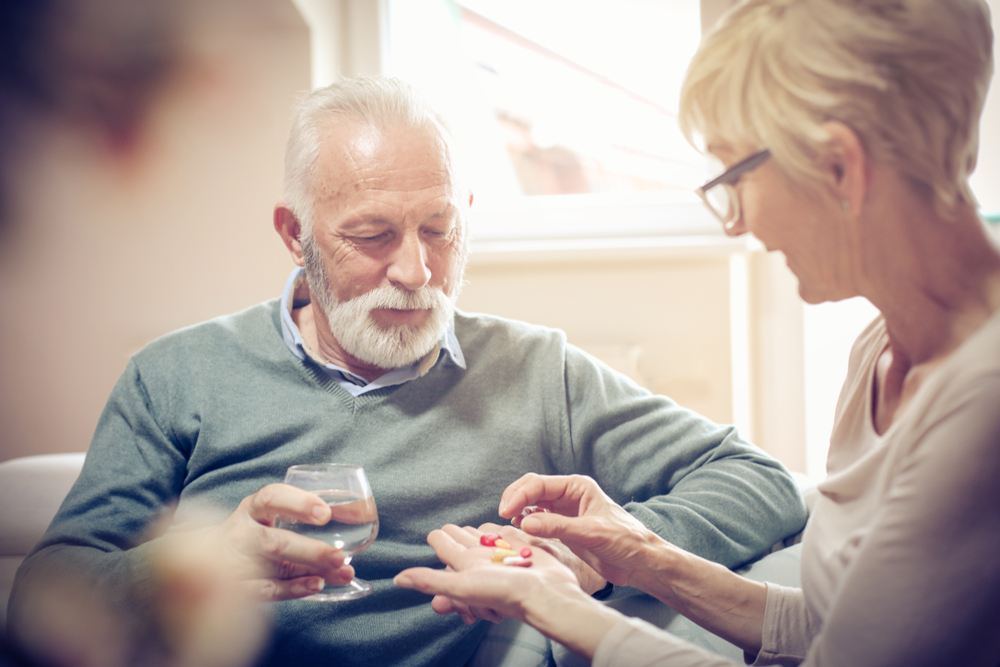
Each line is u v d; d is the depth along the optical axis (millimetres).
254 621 909
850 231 584
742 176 618
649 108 1948
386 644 947
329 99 1054
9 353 1707
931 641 509
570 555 897
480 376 1127
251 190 1775
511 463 1081
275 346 1098
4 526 1185
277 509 721
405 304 1008
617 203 1941
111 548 946
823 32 554
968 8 542
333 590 828
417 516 1017
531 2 1963
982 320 573
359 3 1996
